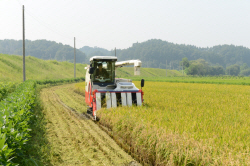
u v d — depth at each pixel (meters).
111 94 11.35
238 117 9.38
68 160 6.29
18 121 6.15
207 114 9.75
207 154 4.90
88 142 7.87
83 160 6.30
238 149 5.24
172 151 5.48
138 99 11.61
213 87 33.44
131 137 7.45
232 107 12.62
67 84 49.81
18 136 4.88
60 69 87.69
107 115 9.66
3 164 3.78
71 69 96.31
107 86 12.41
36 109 13.16
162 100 15.27
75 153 6.81
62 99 20.77
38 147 6.84
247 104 14.55
